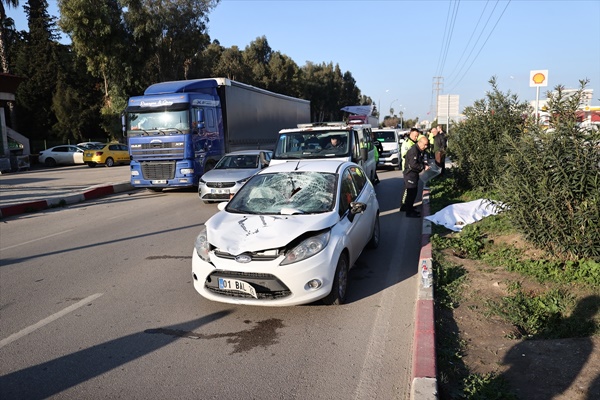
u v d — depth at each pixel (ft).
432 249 22.12
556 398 10.59
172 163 47.39
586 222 17.60
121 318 16.34
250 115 62.49
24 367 13.10
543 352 12.61
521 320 14.82
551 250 19.24
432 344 12.66
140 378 12.39
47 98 149.48
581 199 17.89
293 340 14.42
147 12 113.60
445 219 27.63
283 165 22.03
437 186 42.91
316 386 11.83
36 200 45.03
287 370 12.64
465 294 16.87
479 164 35.60
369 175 42.78
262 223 16.85
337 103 265.13
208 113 50.72
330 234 16.71
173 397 11.48
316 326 15.38
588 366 11.73
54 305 17.75
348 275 19.33
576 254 18.31
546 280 17.56
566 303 15.69
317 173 20.51
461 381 11.43
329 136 33.81
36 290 19.54
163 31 124.06
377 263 22.30
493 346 13.14
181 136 46.68
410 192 33.17
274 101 73.10
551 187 18.20
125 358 13.50
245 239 15.97
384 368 12.61
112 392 11.76
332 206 18.29
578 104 18.94
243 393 11.59
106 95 127.13
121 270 22.04
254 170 42.16
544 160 18.30
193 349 13.97
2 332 15.42
